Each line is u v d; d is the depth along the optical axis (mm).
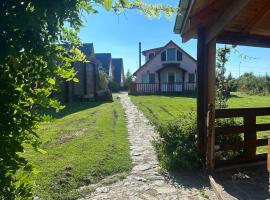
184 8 5949
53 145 8734
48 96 2303
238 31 6902
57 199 4988
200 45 6734
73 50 2463
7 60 1979
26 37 1969
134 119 14867
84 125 12633
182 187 5730
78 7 2184
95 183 5879
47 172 6164
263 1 5684
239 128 6926
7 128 2014
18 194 2129
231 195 5297
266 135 10414
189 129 7578
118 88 47531
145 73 40781
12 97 2020
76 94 24719
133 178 6188
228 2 5418
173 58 39688
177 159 6664
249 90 39656
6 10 1899
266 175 6371
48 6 1933
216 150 6613
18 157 2088
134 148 8656
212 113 6492
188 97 30047
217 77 10445
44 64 2129
